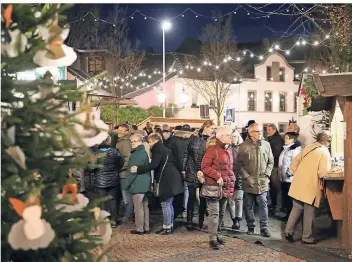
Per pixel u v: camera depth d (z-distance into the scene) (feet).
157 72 112.47
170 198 27.48
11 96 7.38
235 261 21.81
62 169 7.73
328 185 24.95
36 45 7.32
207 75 123.44
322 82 24.48
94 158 7.95
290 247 24.29
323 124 39.09
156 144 27.25
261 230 26.89
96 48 94.58
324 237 26.48
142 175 27.14
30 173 7.16
